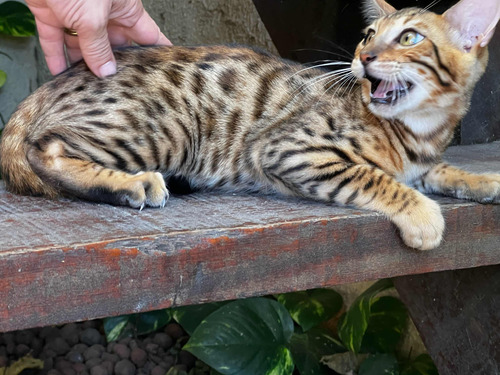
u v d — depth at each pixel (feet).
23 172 1.71
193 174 1.89
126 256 1.25
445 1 2.26
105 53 1.74
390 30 1.73
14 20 3.18
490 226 1.65
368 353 2.47
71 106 1.71
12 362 2.48
